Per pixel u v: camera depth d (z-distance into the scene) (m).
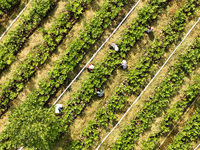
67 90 11.55
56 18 11.49
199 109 11.70
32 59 11.09
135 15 11.72
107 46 11.66
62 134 11.49
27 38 11.44
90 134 11.57
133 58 11.79
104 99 11.69
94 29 11.12
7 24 11.43
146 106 11.50
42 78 11.43
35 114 8.77
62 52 11.57
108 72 11.37
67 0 11.52
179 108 11.71
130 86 11.62
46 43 11.39
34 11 11.01
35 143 9.10
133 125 11.65
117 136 11.76
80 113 11.61
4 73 11.34
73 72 11.56
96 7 11.66
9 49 10.98
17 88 11.34
